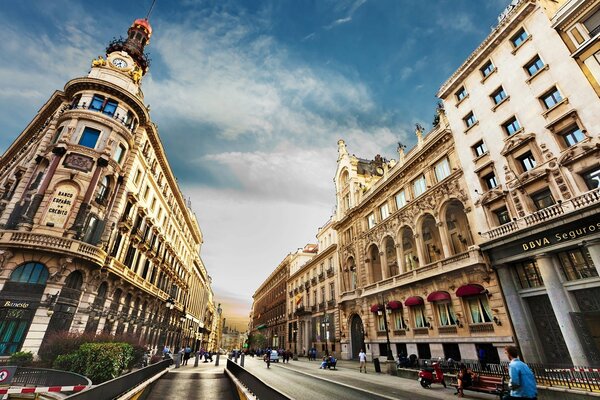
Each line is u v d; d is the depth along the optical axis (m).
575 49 16.62
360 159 43.84
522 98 18.88
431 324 22.11
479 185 20.56
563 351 14.82
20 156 32.38
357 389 13.77
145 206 32.66
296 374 20.80
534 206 17.22
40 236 20.12
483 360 17.61
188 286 58.16
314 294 48.38
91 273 22.16
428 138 26.80
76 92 26.81
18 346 18.27
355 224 36.53
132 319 28.89
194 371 21.66
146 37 37.41
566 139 16.47
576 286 14.45
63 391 8.74
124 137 26.92
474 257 19.12
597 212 13.41
